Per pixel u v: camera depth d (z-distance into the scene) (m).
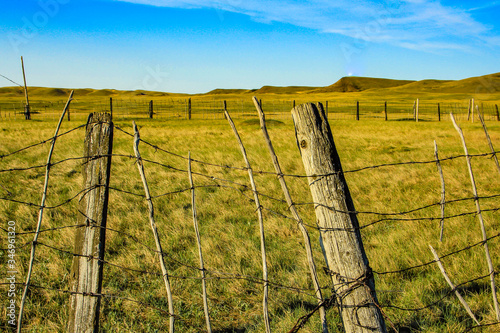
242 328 3.54
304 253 5.01
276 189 8.33
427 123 29.14
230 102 72.44
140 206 7.04
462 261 4.54
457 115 43.47
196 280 4.25
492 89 135.62
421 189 8.55
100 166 2.46
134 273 4.43
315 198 2.52
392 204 7.32
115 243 5.25
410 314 3.57
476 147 14.38
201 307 3.81
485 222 5.96
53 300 3.81
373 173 10.23
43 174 9.45
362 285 2.45
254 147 14.73
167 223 6.10
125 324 3.45
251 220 6.43
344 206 2.47
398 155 13.08
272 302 3.87
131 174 9.70
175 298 3.93
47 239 5.19
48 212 6.37
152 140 16.70
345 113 47.53
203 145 15.21
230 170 10.45
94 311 2.45
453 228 5.75
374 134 20.08
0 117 38.25
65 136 16.80
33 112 48.97
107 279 4.30
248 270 4.50
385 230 5.95
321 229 2.51
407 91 137.00
